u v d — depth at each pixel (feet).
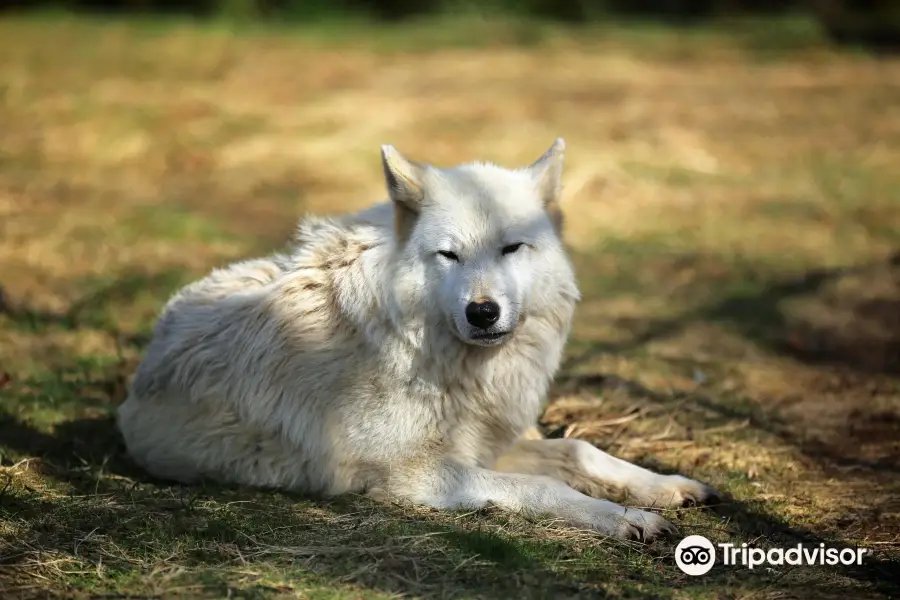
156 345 25.76
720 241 50.52
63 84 82.28
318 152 65.57
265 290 24.63
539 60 100.58
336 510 22.26
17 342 34.19
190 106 76.43
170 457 24.49
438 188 22.15
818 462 26.43
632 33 119.65
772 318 39.88
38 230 48.47
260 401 23.63
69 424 27.84
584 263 46.75
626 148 66.74
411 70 93.76
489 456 24.06
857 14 137.80
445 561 19.58
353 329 23.22
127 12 131.34
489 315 21.02
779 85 90.74
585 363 34.17
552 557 20.04
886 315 40.16
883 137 72.28
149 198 55.72
